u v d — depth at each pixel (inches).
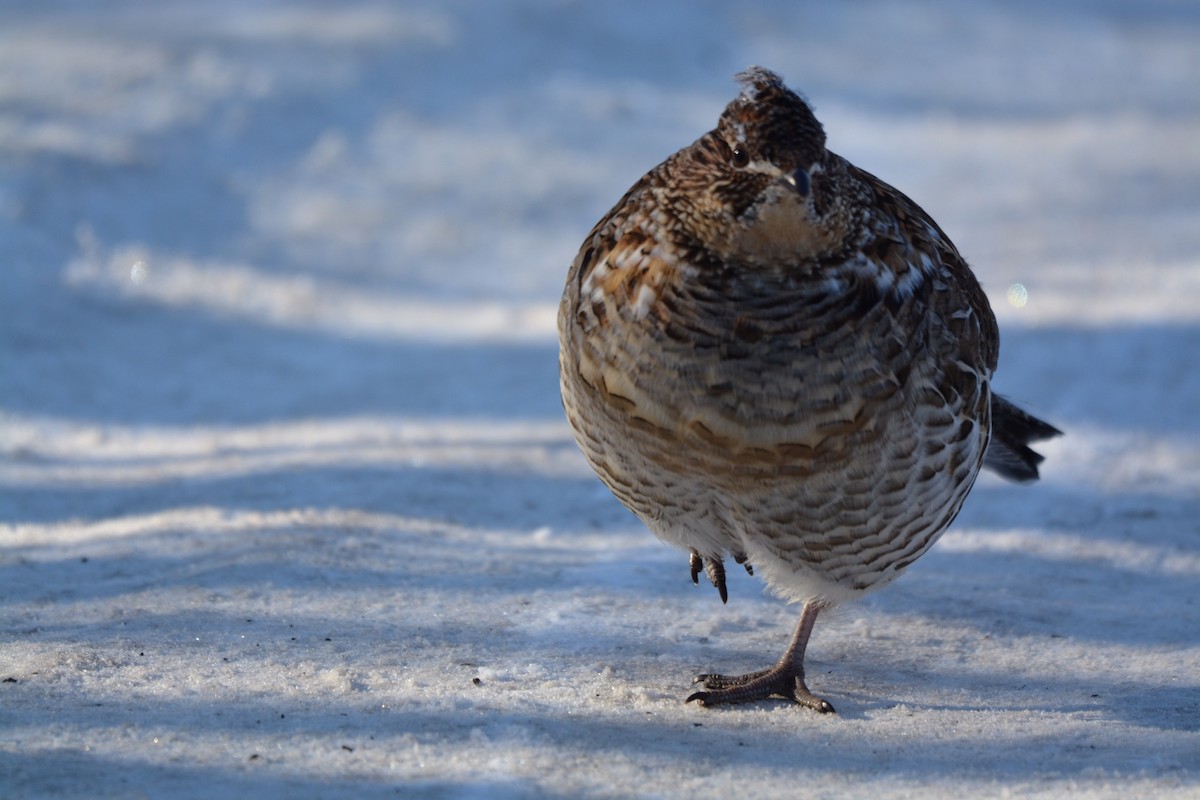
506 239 818.2
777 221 273.0
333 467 486.3
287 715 283.4
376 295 740.7
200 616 340.2
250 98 901.2
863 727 298.0
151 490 459.8
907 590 391.9
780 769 270.4
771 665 335.3
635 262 285.7
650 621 360.2
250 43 983.6
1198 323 669.9
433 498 455.8
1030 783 266.1
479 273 777.6
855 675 333.7
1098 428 551.2
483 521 438.9
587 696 306.7
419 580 377.4
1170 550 426.6
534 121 954.7
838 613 363.9
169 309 690.2
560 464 510.3
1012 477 395.9
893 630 363.3
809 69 1135.0
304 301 718.5
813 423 281.9
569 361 305.3
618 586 383.2
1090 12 1396.4
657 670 328.2
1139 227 852.6
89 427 548.1
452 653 328.2
